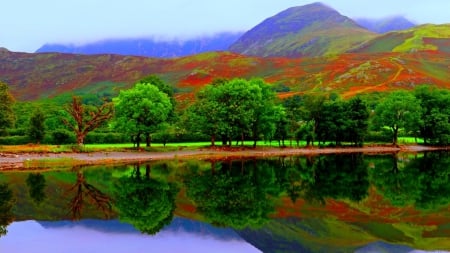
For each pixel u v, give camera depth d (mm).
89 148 74562
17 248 25094
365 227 30984
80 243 26234
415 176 56812
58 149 70375
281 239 27828
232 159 75125
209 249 25484
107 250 24984
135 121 78125
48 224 30500
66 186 45562
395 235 29094
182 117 96312
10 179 49375
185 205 37375
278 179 52906
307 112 99688
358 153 90125
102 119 77875
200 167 62938
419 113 103375
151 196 41094
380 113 107250
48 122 94375
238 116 84875
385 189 46688
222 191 44156
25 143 81750
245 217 33500
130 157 71562
